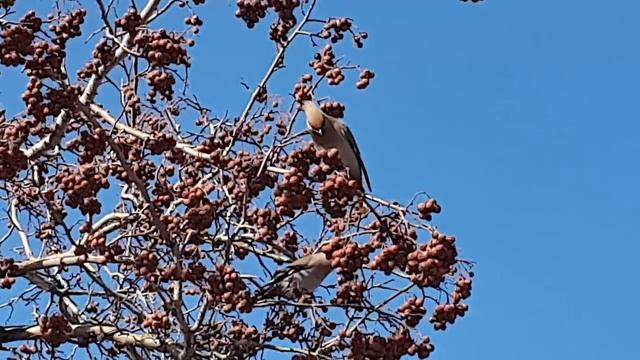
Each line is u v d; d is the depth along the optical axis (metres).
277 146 7.33
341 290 7.90
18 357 8.87
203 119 8.54
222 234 7.84
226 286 7.40
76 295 8.96
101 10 7.71
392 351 7.71
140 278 8.18
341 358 8.03
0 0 7.47
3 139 7.68
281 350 8.14
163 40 7.82
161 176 8.08
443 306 7.69
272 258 8.48
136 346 8.52
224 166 7.66
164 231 7.37
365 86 8.06
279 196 7.23
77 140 8.48
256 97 8.05
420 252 6.96
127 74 8.26
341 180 6.97
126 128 7.97
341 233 7.29
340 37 8.01
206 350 8.35
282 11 8.04
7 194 8.93
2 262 8.58
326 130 7.57
